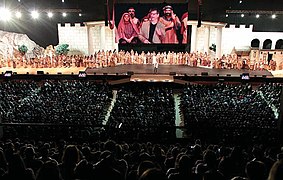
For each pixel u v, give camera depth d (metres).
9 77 34.66
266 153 9.81
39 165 7.35
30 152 7.82
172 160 7.92
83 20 45.31
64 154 6.52
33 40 46.72
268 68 39.72
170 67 39.59
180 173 5.32
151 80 33.97
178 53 42.03
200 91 29.75
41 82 34.78
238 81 33.94
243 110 24.44
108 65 40.94
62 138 15.59
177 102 30.50
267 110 24.61
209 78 34.03
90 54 44.62
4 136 15.95
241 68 39.69
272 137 14.36
